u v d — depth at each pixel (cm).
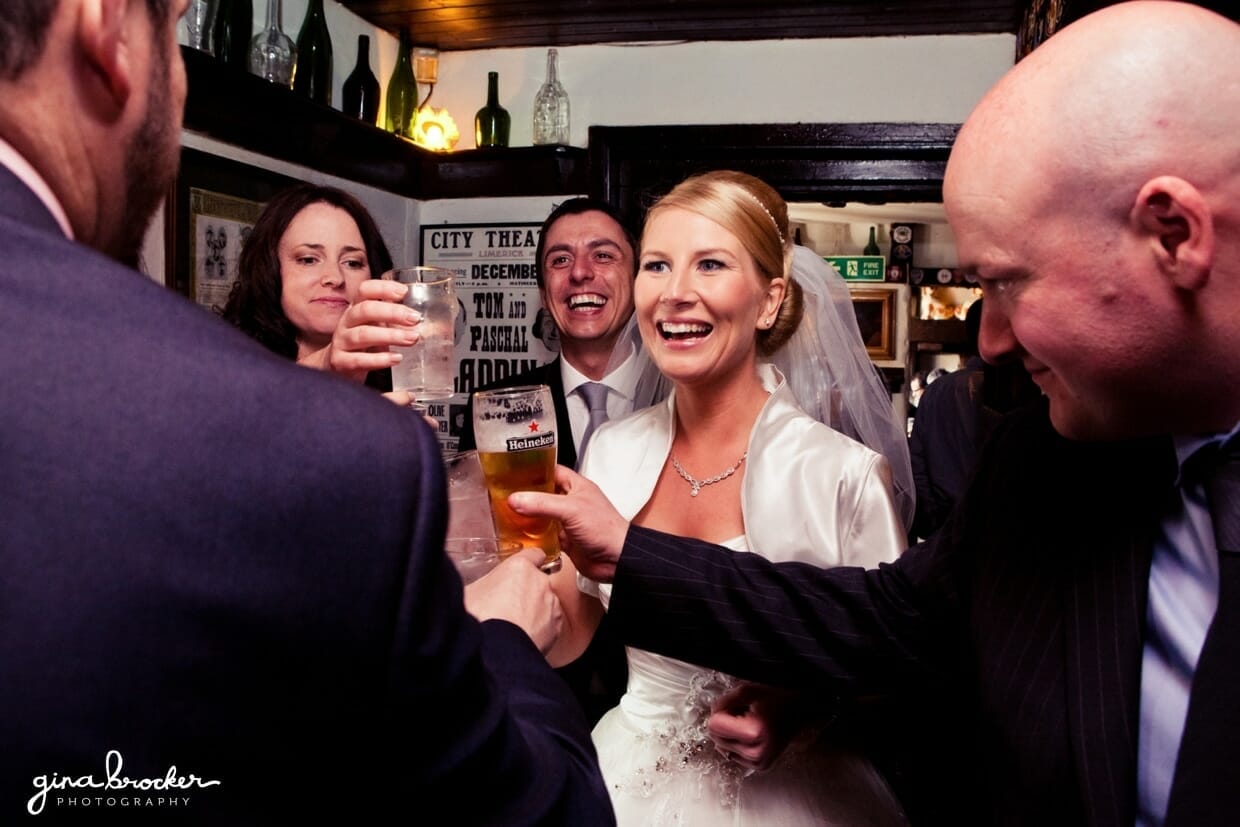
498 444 100
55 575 35
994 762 79
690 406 139
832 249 537
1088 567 74
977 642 82
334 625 39
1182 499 70
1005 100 65
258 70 229
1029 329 66
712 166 317
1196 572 69
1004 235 65
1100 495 76
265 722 38
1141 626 70
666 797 122
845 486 125
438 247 332
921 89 308
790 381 157
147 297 42
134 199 49
